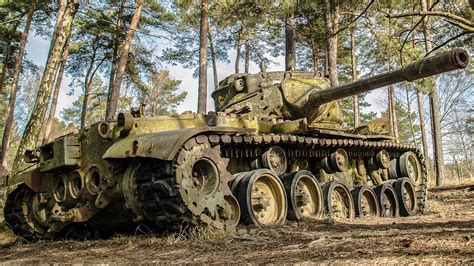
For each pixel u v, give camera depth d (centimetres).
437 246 561
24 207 1160
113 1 3247
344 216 1215
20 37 3616
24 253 862
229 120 1054
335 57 2067
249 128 1024
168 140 823
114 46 3350
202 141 870
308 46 3334
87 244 918
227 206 899
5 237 1306
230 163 1061
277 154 1094
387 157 1472
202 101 2483
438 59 834
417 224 936
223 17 2208
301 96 1220
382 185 1369
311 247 633
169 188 816
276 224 984
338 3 1894
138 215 899
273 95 1229
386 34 1880
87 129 1004
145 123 954
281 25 2688
